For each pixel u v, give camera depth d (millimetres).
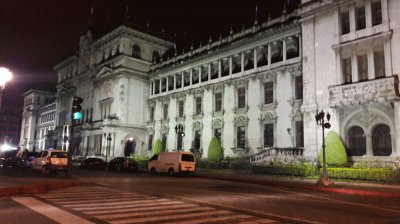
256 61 41906
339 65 31250
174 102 55031
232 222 9828
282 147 36562
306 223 10070
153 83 61688
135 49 63312
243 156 39750
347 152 30062
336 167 28234
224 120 45094
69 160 22859
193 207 12414
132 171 38969
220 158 40219
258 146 39938
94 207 11859
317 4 33625
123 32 61562
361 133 29703
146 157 49844
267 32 39875
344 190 19969
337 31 31859
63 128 77500
